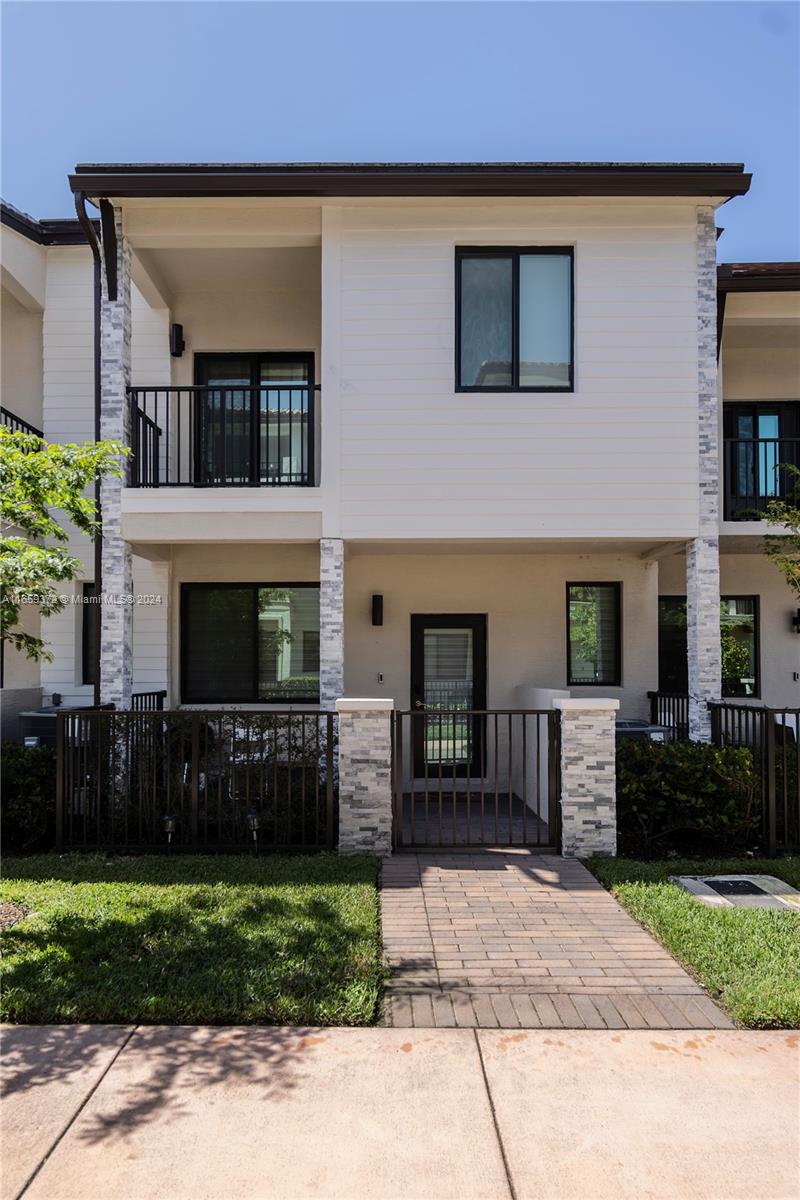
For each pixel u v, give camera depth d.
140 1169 2.77
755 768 7.46
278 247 8.60
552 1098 3.20
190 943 4.55
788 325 9.61
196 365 10.08
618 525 8.06
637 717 10.00
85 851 6.90
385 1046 3.59
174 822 6.93
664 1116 3.10
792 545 8.97
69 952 4.45
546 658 10.04
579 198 8.02
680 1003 4.03
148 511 8.15
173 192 7.90
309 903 5.28
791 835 7.25
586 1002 4.03
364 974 4.21
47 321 10.11
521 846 6.91
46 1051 3.52
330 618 8.03
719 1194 2.68
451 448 8.09
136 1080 3.30
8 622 5.36
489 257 8.30
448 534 8.06
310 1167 2.79
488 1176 2.75
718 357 8.99
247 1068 3.39
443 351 8.13
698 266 8.19
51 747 7.70
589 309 8.14
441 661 10.13
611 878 6.00
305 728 7.15
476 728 9.93
